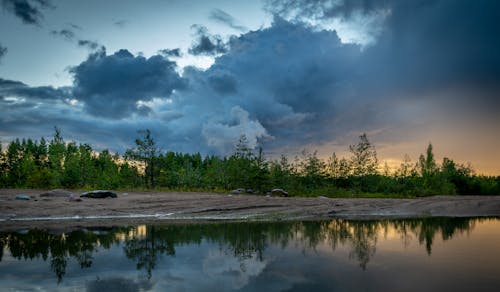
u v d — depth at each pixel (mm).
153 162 53812
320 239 13578
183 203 26656
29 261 9656
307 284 7121
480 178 70875
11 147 69062
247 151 49625
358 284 7105
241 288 6863
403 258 9789
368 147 51531
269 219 22094
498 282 7223
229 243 12633
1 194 31016
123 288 6953
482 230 16359
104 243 12719
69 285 7219
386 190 50938
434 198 41156
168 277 7789
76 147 53344
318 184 50406
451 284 7059
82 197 28797
